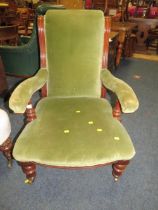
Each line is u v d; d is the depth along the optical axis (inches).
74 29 44.3
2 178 48.0
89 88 48.4
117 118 41.1
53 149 33.3
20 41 103.3
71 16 43.9
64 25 44.1
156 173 50.5
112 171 48.1
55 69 46.8
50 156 32.7
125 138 35.7
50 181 47.7
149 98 88.3
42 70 46.7
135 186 47.0
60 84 47.7
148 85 101.7
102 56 47.0
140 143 60.4
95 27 44.5
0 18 143.1
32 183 46.8
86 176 49.0
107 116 40.6
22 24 155.7
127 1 141.5
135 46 162.9
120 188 46.4
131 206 42.8
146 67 129.0
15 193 44.8
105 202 43.4
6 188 45.8
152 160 54.4
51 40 45.0
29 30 148.9
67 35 44.6
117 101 39.2
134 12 171.5
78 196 44.6
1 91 76.6
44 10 67.2
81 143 34.1
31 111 39.4
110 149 33.5
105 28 45.3
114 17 131.7
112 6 142.0
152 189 46.4
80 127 37.2
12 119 68.7
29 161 34.2
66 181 47.8
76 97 48.4
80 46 45.4
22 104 34.9
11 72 89.2
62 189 45.9
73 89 48.3
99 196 44.6
